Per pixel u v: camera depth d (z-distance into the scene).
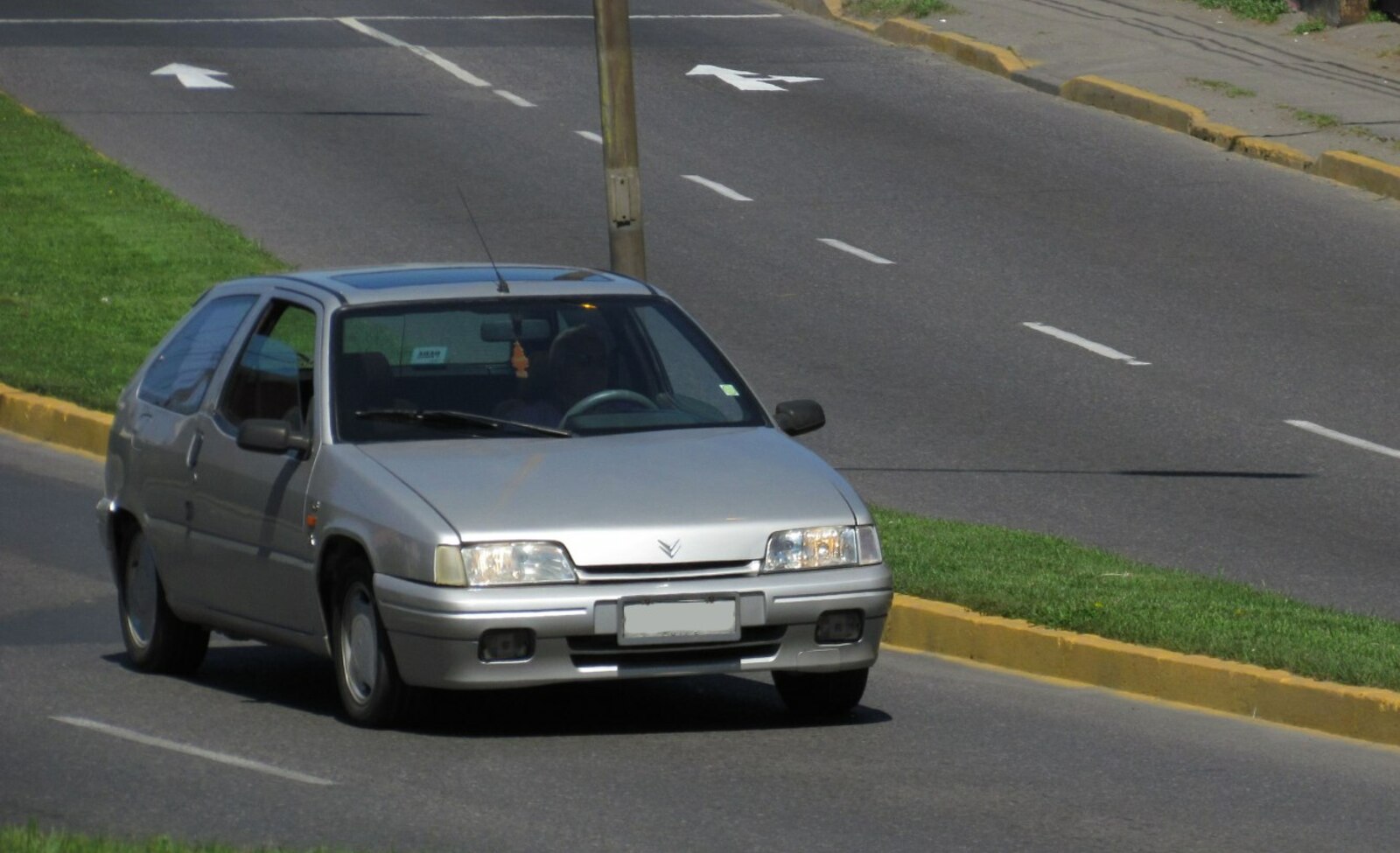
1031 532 32.97
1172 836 17.98
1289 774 20.42
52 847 16.25
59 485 38.28
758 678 25.02
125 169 62.03
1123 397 43.31
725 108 72.31
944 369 45.38
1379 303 50.78
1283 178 63.09
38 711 22.72
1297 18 80.19
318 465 22.02
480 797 18.98
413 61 78.44
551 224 57.34
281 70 76.38
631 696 23.88
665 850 17.28
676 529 20.53
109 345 47.06
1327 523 34.53
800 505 21.17
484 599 20.09
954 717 22.80
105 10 86.75
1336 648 23.77
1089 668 24.69
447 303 23.41
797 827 18.08
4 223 55.97
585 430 22.44
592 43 82.69
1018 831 18.06
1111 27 81.06
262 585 22.83
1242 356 46.38
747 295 51.44
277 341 23.83
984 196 61.25
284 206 58.88
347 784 19.45
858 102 73.31
